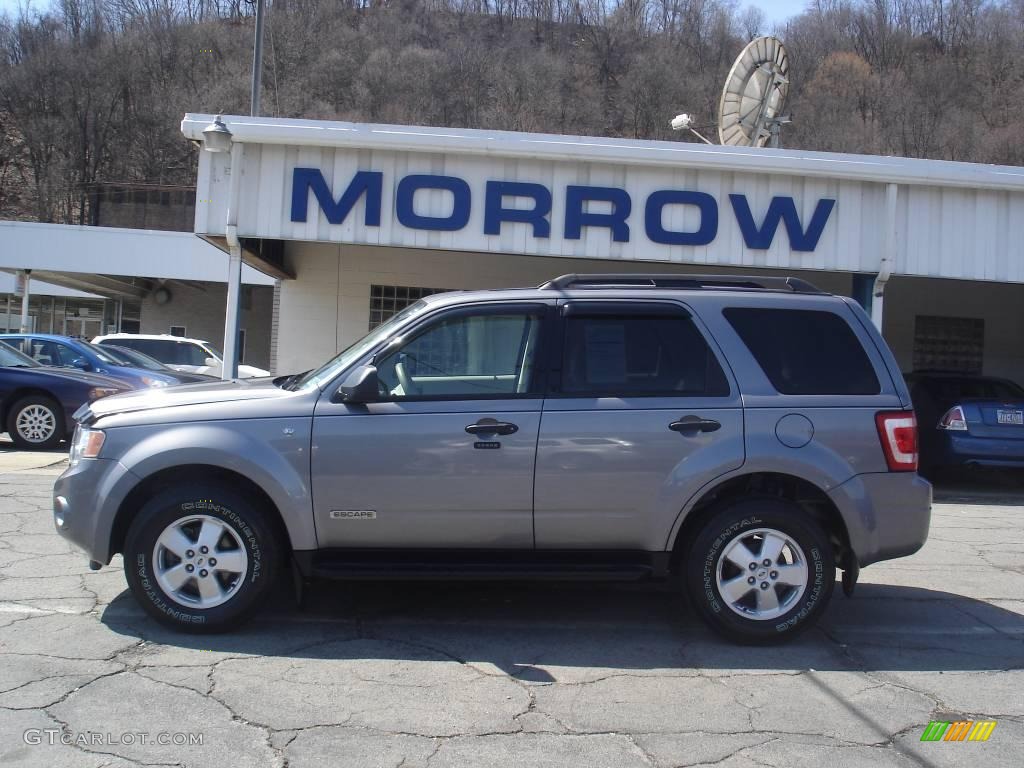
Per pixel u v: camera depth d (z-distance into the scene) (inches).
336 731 142.8
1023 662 185.8
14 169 2468.0
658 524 183.9
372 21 2578.7
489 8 2741.1
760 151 465.1
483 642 188.9
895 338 724.7
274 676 164.9
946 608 225.5
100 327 1305.4
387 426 181.8
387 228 466.6
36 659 169.0
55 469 395.9
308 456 180.9
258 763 131.4
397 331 190.9
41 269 976.9
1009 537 326.6
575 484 182.4
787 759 137.6
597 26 2630.4
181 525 182.4
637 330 191.8
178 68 2471.7
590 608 215.8
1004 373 727.7
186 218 1413.6
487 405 184.2
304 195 462.9
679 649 187.6
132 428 183.6
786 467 183.6
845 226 473.1
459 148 459.8
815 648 190.7
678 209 473.1
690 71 2453.2
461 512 182.5
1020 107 2101.4
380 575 182.7
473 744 139.8
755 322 194.1
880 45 2413.9
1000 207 474.9
